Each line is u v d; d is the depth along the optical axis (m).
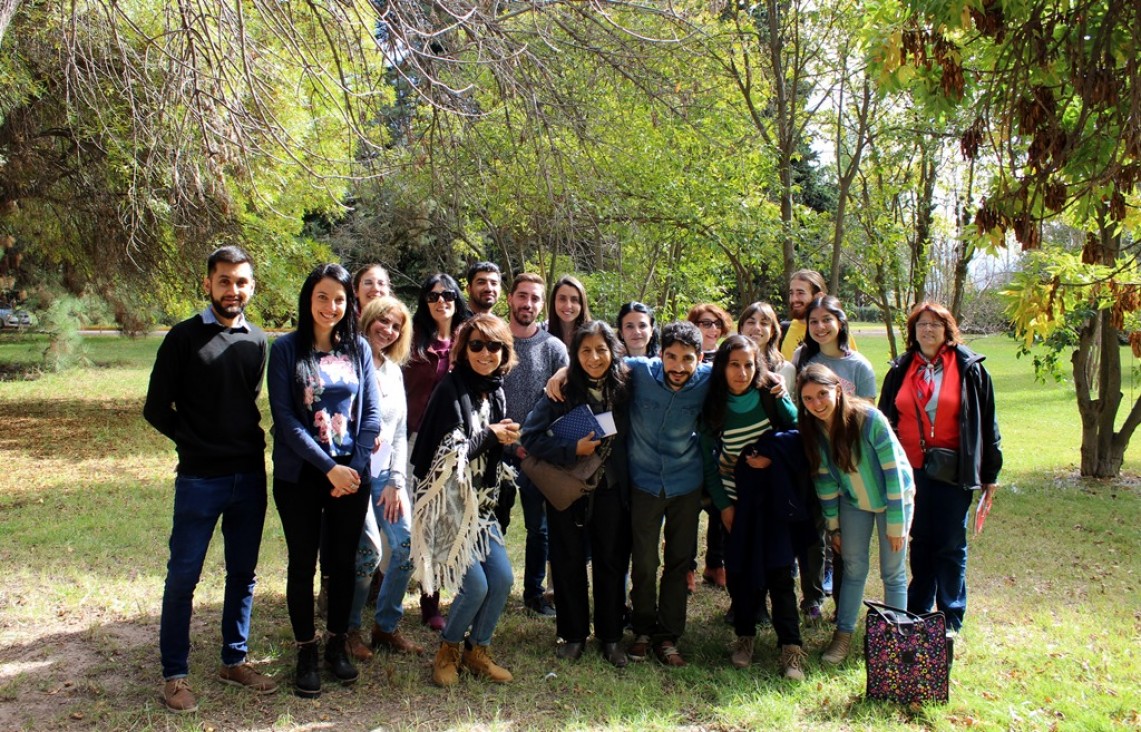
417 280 19.14
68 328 17.97
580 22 5.85
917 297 13.12
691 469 4.16
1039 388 18.77
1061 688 3.95
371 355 3.90
